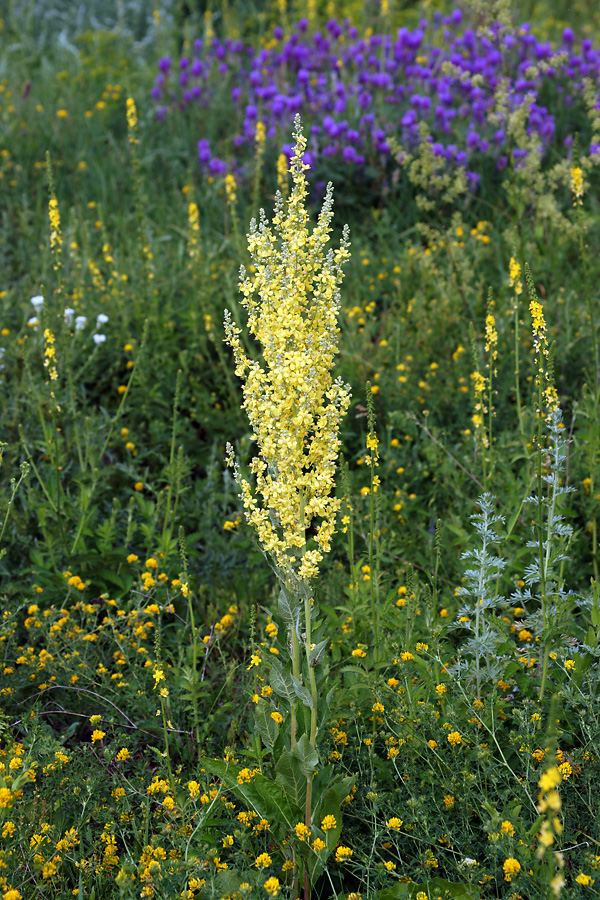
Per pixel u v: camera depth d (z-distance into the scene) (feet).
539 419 9.66
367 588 11.64
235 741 10.54
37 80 34.63
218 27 40.01
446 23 31.78
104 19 44.73
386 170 24.93
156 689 10.94
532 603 12.34
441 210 23.85
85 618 12.61
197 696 10.40
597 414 14.19
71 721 11.31
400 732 9.27
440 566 13.23
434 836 8.29
